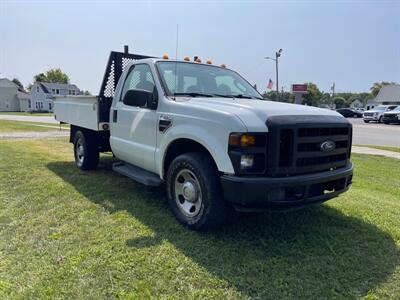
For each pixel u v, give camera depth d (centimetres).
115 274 285
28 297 255
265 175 318
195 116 359
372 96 10144
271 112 330
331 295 265
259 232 372
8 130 1708
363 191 570
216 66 525
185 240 348
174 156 416
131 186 545
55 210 432
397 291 273
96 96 563
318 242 353
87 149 634
